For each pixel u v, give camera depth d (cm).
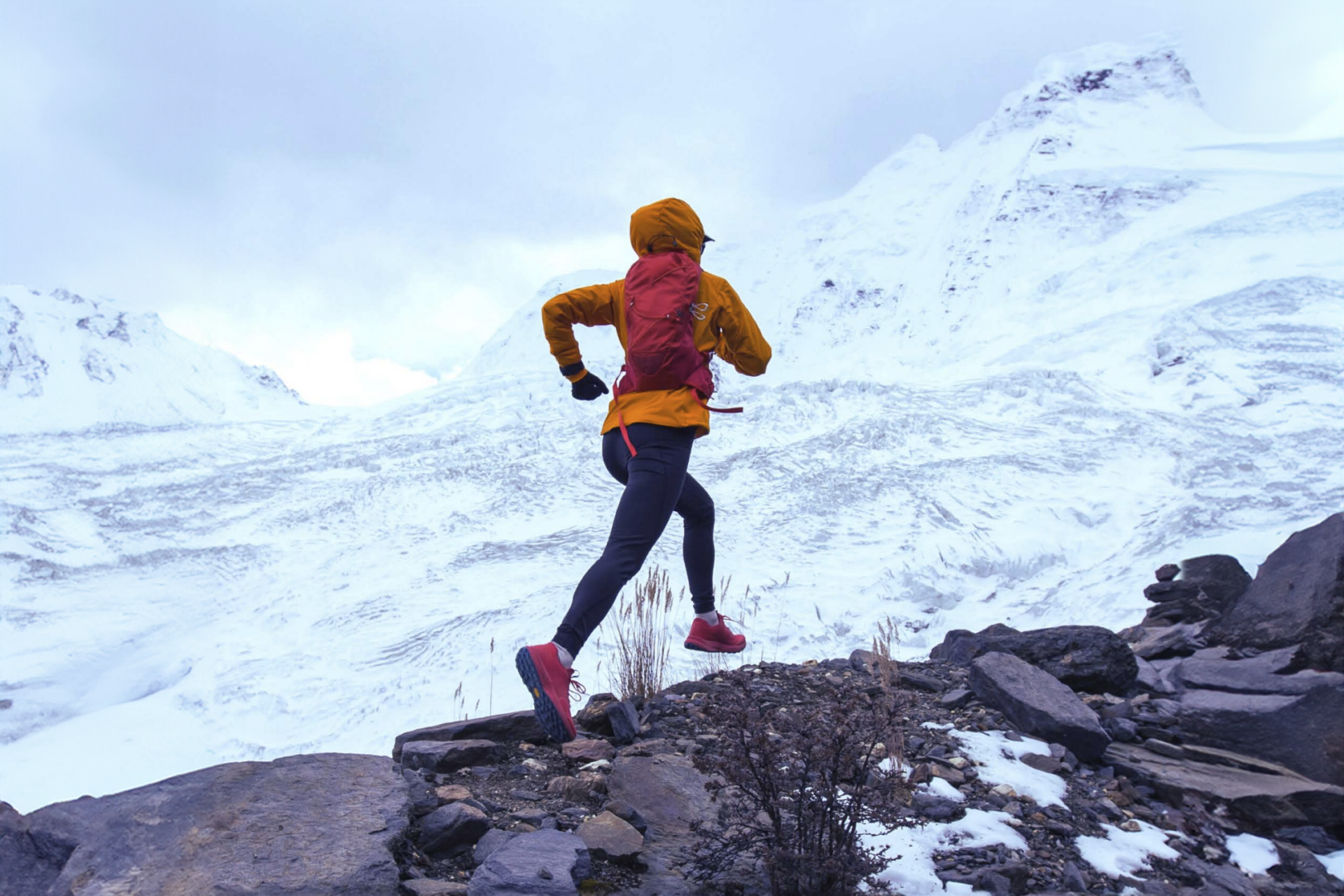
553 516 5741
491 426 8038
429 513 6175
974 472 4769
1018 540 3862
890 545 4050
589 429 7544
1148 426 4994
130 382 18512
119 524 7031
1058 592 2850
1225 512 2895
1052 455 4869
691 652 1952
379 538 5909
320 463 7800
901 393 6694
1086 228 14012
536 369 9850
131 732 4038
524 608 4156
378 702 3600
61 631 5412
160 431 10275
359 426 9181
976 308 13900
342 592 5106
